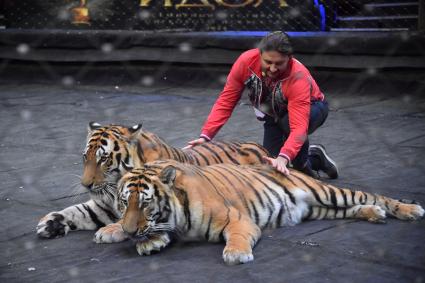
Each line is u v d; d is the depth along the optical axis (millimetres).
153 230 7027
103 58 19922
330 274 6590
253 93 8617
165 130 13656
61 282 6625
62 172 10859
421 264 6770
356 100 16266
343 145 12055
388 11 19844
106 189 7793
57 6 21047
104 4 20656
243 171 7949
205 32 19250
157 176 7098
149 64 19656
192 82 18906
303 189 8016
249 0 19344
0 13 22312
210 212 7238
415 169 10305
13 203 9344
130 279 6605
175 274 6672
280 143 9328
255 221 7691
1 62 20875
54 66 20484
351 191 8117
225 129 13641
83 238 7812
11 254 7461
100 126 7992
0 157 12016
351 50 17172
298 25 19031
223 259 6914
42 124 14688
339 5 20109
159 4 20188
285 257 7031
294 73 8219
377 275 6539
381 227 7824
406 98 16062
